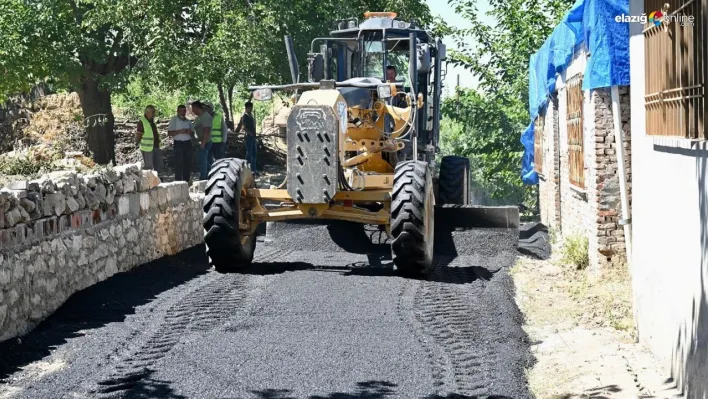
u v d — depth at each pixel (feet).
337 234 44.32
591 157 36.19
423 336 26.37
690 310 20.33
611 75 32.99
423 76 50.03
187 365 23.22
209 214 36.29
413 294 32.22
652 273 24.57
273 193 37.40
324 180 35.76
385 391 21.33
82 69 75.92
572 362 24.43
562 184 49.88
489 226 43.14
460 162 50.90
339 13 75.87
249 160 75.41
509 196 94.53
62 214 30.25
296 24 72.49
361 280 34.78
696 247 19.80
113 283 32.94
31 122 95.40
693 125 19.79
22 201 27.09
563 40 43.57
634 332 27.14
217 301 30.60
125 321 27.76
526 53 83.51
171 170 85.81
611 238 35.19
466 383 22.06
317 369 23.00
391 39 49.01
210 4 68.18
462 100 89.04
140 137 68.74
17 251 26.48
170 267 37.78
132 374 22.41
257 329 27.02
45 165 36.88
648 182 24.93
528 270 38.88
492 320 28.50
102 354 24.12
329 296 31.58
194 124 69.26
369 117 40.29
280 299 31.01
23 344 25.09
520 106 87.25
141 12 68.85
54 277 29.27
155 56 68.74
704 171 18.98
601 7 32.96
